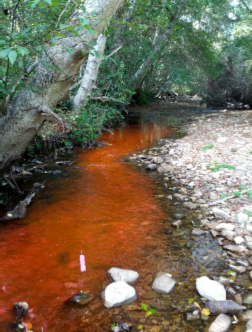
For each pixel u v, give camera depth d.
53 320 2.15
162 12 13.46
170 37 16.34
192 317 2.15
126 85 12.88
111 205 4.27
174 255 2.99
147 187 5.05
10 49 1.95
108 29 3.78
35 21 2.80
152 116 15.82
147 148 8.20
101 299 2.36
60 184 5.19
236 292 2.43
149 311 2.23
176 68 17.25
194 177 5.46
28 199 4.17
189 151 7.45
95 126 8.60
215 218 3.80
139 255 2.99
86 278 2.63
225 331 1.99
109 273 2.66
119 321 2.13
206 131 10.32
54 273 2.70
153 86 25.33
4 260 2.88
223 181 5.10
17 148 3.96
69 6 2.73
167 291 2.41
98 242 3.25
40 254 3.00
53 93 3.74
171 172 5.88
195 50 18.72
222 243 3.20
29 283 2.56
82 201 4.42
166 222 3.73
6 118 3.74
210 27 21.33
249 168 5.63
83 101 8.56
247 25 19.00
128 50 12.65
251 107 20.41
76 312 2.23
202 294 2.37
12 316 2.18
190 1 15.38
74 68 3.66
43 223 3.69
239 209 3.98
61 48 3.45
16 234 3.41
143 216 3.91
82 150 8.00
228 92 22.86
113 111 9.63
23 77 3.70
